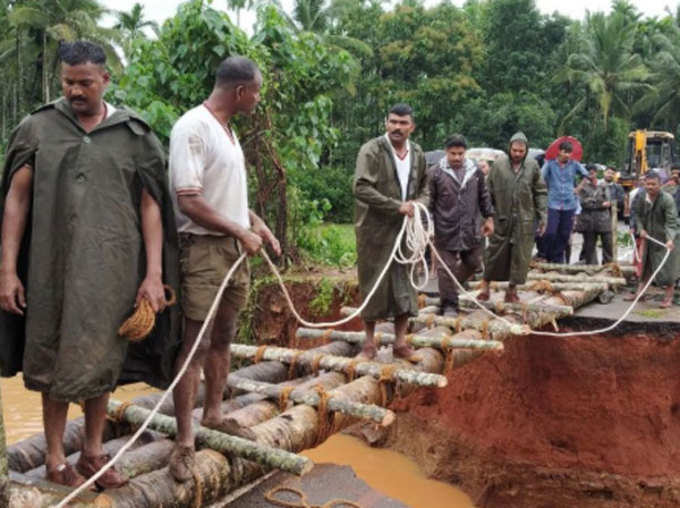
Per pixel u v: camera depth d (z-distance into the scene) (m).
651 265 8.98
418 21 33.78
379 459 9.38
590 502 8.45
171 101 10.09
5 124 34.56
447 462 8.99
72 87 2.68
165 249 2.98
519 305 7.61
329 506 4.62
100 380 2.73
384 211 5.11
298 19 33.97
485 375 9.07
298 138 10.65
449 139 7.27
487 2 44.12
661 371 8.27
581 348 8.49
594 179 11.73
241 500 4.61
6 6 32.97
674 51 43.78
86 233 2.70
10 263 2.70
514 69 38.16
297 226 11.12
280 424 4.09
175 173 3.14
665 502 8.23
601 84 38.34
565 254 12.41
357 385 4.90
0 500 2.55
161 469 3.33
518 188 7.52
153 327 3.05
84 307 2.68
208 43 9.71
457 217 7.27
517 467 8.69
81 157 2.72
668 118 44.19
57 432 2.91
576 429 8.61
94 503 2.82
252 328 10.12
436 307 7.66
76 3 30.94
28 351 2.73
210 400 3.68
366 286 5.34
